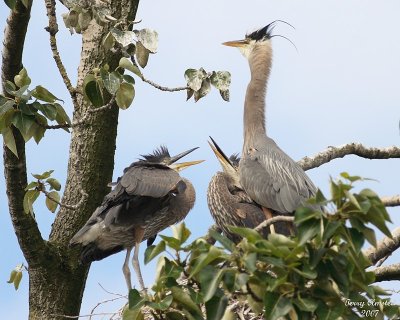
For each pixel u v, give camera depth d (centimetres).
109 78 1107
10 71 1197
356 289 744
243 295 760
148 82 1198
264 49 1486
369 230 678
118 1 1362
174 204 1416
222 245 711
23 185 1211
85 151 1364
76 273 1340
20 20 1152
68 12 1167
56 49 1165
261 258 703
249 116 1433
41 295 1331
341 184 677
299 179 1323
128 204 1326
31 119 1077
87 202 1363
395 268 1023
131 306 759
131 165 1323
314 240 695
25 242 1271
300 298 711
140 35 1157
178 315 788
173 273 757
